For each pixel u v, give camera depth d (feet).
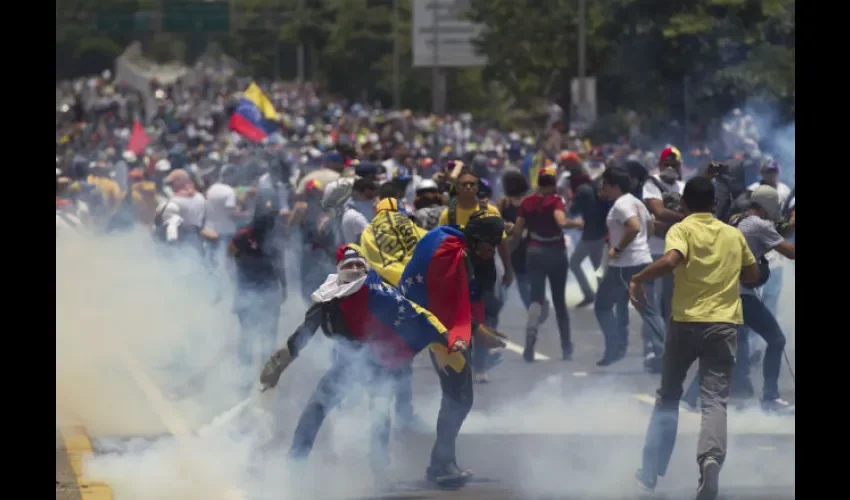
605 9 280.72
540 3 386.93
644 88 261.44
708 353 76.07
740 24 244.22
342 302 77.41
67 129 487.20
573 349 140.05
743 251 77.30
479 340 82.48
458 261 79.46
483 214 81.76
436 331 77.77
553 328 162.91
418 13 456.45
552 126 320.09
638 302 77.25
